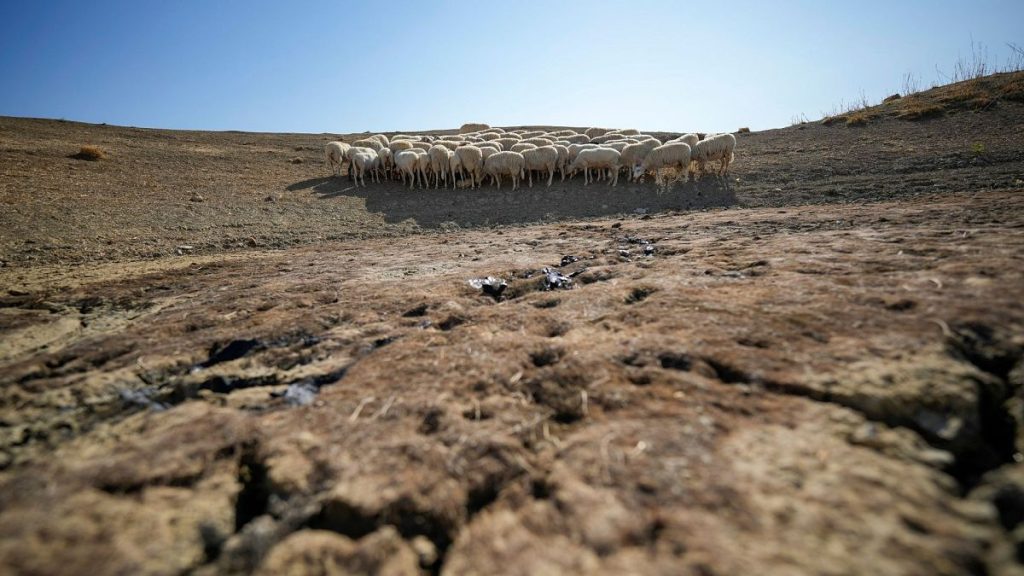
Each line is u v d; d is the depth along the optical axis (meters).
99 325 5.16
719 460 2.21
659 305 4.14
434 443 2.53
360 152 17.98
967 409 2.35
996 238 4.80
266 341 4.19
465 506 2.16
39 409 3.15
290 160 21.62
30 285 7.07
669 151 15.36
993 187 9.63
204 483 2.38
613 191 15.43
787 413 2.49
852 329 3.19
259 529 2.06
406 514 2.09
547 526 1.99
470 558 1.90
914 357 2.72
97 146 21.12
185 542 2.04
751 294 4.13
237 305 5.36
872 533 1.77
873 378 2.60
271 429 2.77
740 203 12.55
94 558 1.93
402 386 3.14
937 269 4.07
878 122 20.03
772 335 3.29
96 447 2.74
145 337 4.43
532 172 18.22
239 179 17.88
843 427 2.33
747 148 19.44
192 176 17.72
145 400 3.32
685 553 1.76
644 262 5.98
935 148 14.33
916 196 10.05
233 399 3.21
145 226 11.90
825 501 1.92
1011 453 2.24
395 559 1.91
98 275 7.78
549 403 2.85
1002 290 3.40
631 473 2.19
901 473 2.04
